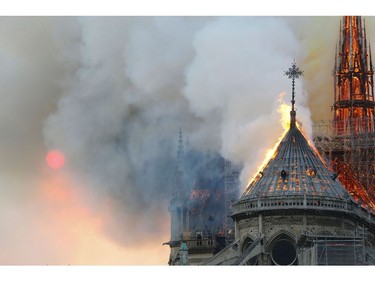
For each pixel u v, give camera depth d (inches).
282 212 7362.2
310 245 6919.3
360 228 7263.8
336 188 7559.1
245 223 7539.4
